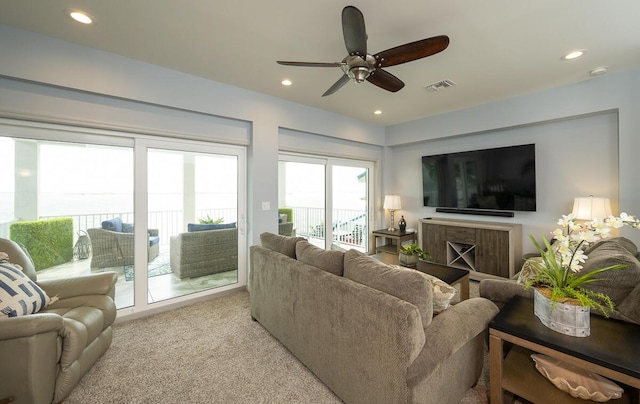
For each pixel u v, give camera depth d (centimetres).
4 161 221
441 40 165
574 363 114
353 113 419
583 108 299
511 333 133
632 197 272
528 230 365
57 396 150
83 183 252
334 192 454
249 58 250
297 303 189
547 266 140
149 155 281
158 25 201
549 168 345
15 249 193
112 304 204
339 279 157
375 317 130
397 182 519
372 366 133
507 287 184
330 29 205
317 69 271
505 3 176
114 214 265
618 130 285
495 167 381
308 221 423
